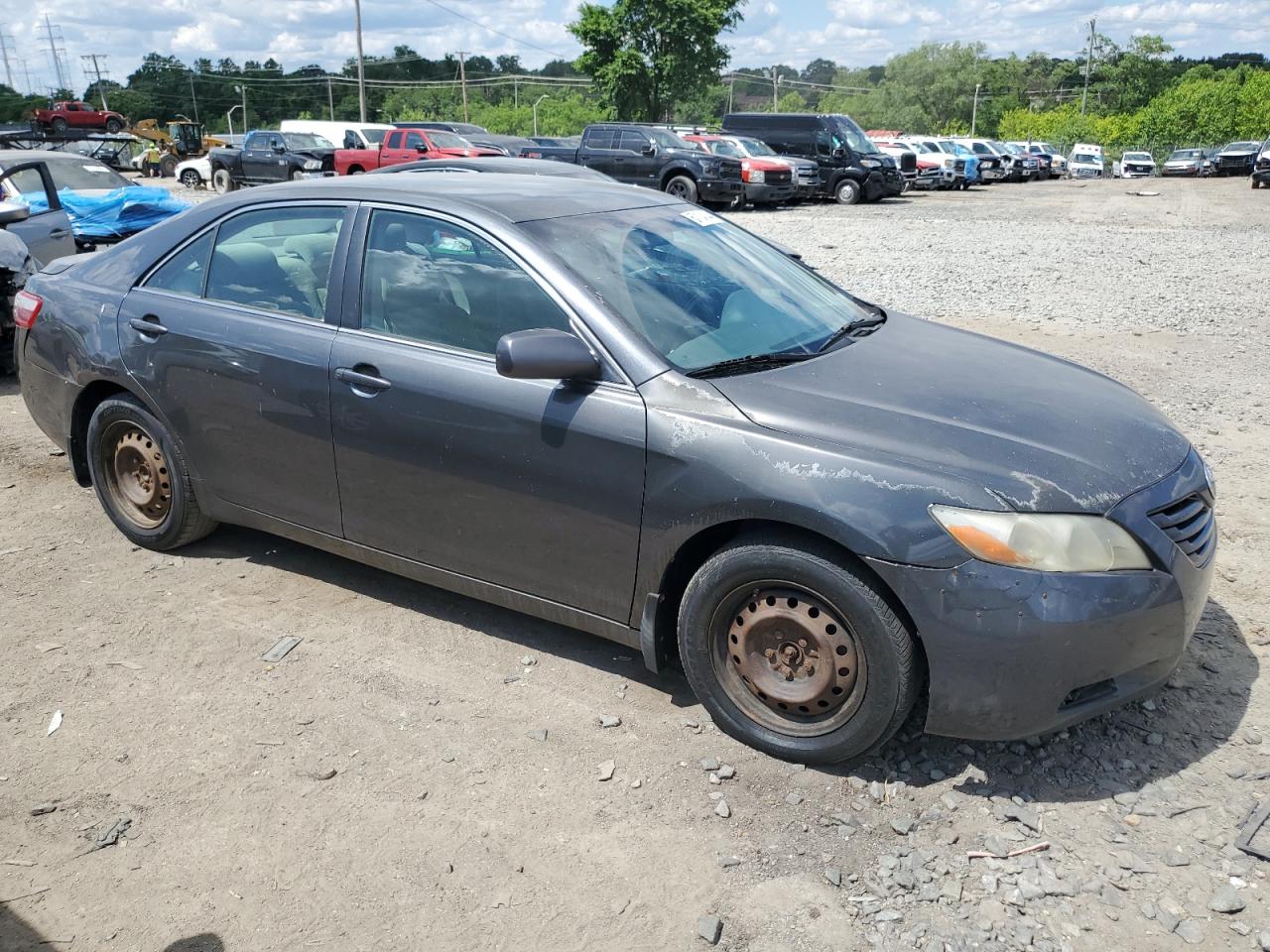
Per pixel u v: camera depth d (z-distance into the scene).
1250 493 5.34
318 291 3.83
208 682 3.53
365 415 3.61
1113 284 12.90
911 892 2.59
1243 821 2.84
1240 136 80.25
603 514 3.20
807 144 29.36
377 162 26.58
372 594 4.19
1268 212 24.98
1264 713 3.36
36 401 4.73
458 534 3.56
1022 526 2.72
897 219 22.94
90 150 21.81
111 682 3.53
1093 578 2.73
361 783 3.01
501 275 3.45
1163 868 2.67
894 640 2.82
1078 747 3.17
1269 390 7.50
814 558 2.88
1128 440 3.11
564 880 2.64
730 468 2.95
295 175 27.09
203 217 4.23
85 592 4.18
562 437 3.22
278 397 3.83
